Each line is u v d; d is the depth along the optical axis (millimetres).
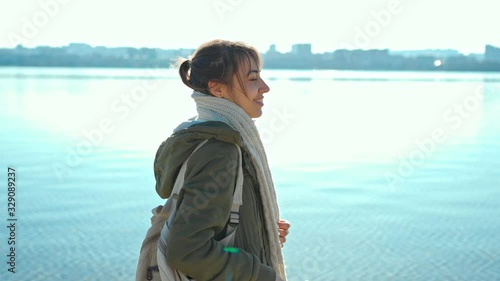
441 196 9438
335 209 8445
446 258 6273
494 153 14414
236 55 1792
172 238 1582
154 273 1771
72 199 8617
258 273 1655
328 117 22156
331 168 11961
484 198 9328
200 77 1806
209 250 1586
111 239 6652
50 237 6672
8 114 21703
